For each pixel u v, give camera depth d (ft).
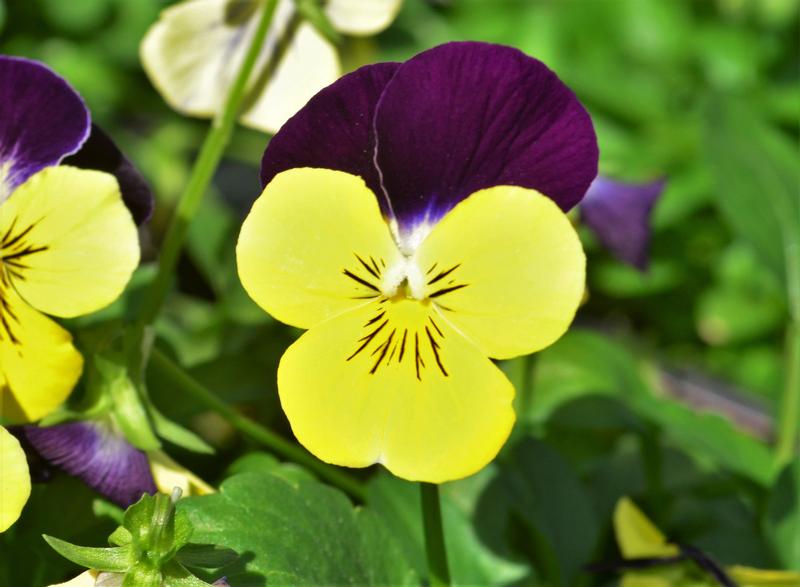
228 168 1.74
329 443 0.78
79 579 0.81
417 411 0.79
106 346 0.89
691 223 2.01
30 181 0.80
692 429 1.07
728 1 2.22
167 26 1.01
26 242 0.81
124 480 0.88
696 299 2.00
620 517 0.96
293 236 0.78
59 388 0.82
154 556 0.80
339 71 0.99
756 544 1.07
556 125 0.80
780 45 2.19
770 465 1.08
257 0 1.00
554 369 1.13
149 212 0.87
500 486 1.02
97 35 1.96
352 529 0.88
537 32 2.02
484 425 0.79
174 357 1.02
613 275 1.91
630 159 1.92
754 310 1.94
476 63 0.79
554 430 1.22
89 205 0.80
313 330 0.79
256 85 1.00
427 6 2.12
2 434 0.79
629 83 2.10
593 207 1.10
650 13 2.18
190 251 1.38
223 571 0.84
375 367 0.79
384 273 0.79
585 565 0.99
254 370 1.08
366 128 0.80
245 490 0.86
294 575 0.85
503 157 0.80
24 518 0.94
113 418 0.88
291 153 0.80
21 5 1.90
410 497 0.98
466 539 0.99
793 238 1.15
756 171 1.19
